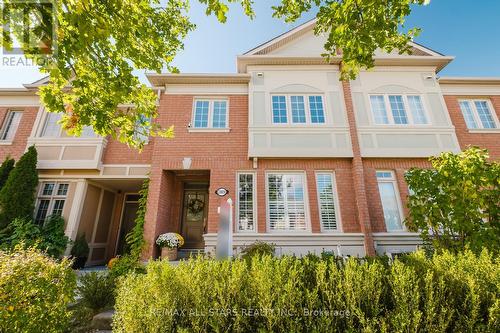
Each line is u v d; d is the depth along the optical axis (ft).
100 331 12.23
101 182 32.09
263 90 30.55
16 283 8.29
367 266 8.16
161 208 27.61
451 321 6.67
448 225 13.48
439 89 30.66
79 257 27.58
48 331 8.73
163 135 15.93
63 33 9.91
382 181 27.89
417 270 8.20
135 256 23.58
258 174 27.94
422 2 10.83
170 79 30.89
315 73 31.32
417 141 28.40
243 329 6.41
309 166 28.14
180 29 15.12
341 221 26.30
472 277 7.23
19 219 24.99
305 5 13.02
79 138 30.07
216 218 26.50
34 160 28.04
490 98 32.01
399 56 31.89
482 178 12.92
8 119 32.19
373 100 30.53
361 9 10.98
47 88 11.66
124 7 11.54
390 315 6.61
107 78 12.40
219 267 8.27
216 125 30.40
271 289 6.93
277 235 25.55
